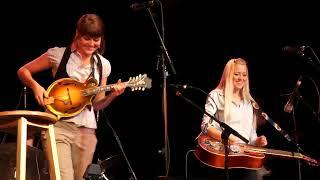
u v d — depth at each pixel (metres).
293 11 8.75
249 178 6.56
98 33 5.59
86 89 5.71
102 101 5.96
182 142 8.85
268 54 8.84
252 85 8.84
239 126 6.75
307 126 8.38
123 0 8.85
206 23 9.05
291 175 8.31
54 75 5.75
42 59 5.78
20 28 8.27
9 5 8.23
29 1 8.34
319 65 6.85
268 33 8.86
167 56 6.39
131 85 5.96
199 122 8.88
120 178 8.56
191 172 8.59
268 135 8.62
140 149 8.80
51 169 4.67
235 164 6.52
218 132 6.57
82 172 5.70
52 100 5.55
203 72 9.02
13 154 5.37
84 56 5.79
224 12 9.04
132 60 8.91
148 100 8.96
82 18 5.66
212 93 6.87
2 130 4.88
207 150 6.45
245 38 8.96
